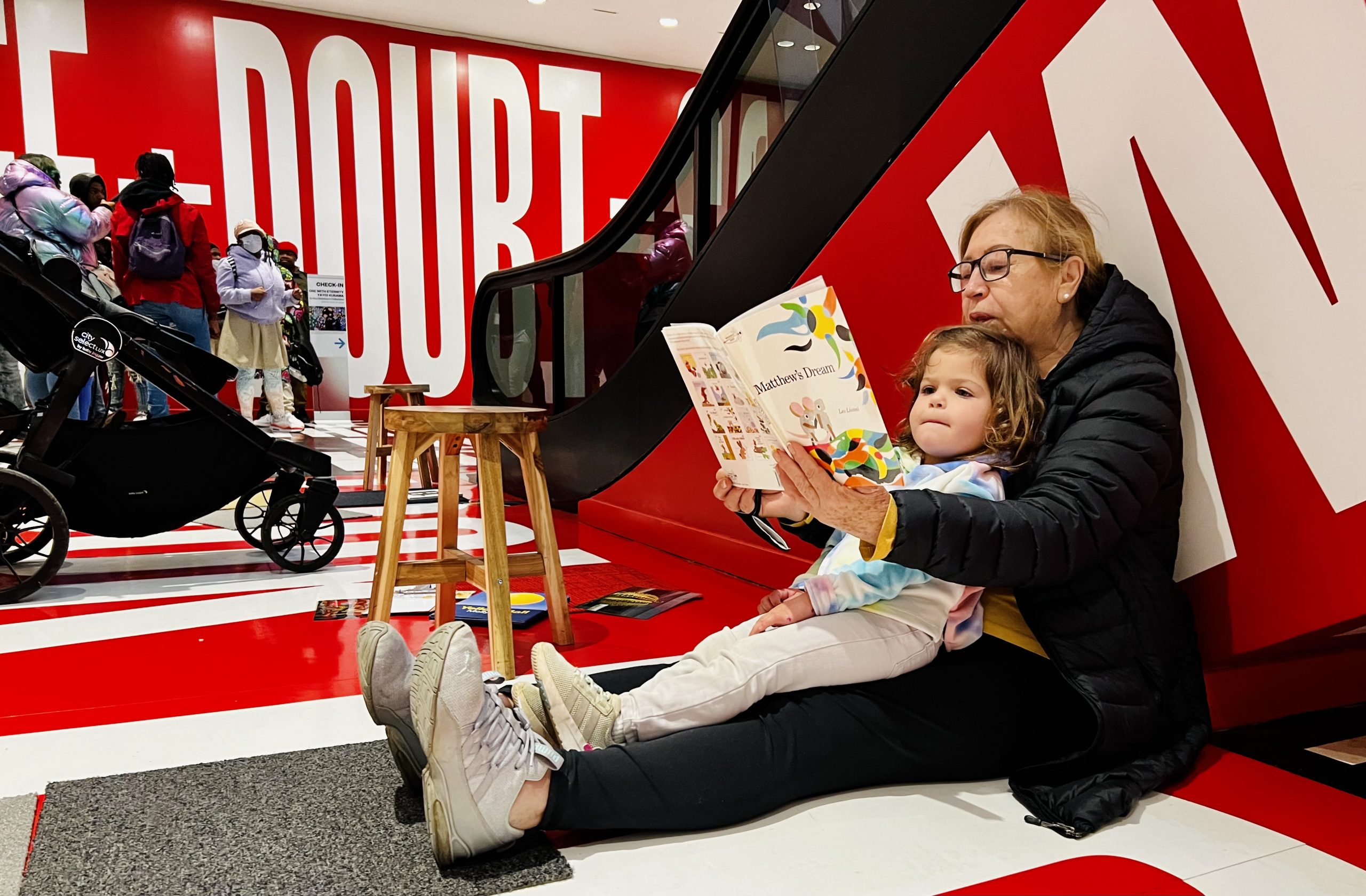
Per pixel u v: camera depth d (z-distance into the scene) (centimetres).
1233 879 119
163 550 365
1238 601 159
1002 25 191
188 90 916
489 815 117
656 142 1127
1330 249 141
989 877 119
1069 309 162
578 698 134
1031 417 144
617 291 392
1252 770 154
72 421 277
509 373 515
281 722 176
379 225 1002
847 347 110
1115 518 133
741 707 135
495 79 1033
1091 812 131
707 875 119
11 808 135
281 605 276
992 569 123
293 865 118
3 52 854
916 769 142
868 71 224
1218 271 155
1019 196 162
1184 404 163
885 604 139
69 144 882
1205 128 154
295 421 834
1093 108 172
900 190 219
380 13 952
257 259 740
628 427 378
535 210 1072
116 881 113
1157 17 159
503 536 211
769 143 281
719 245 293
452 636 118
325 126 967
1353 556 142
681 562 349
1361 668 189
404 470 216
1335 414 142
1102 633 141
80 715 179
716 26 985
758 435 117
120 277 561
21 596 274
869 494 116
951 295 206
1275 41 144
